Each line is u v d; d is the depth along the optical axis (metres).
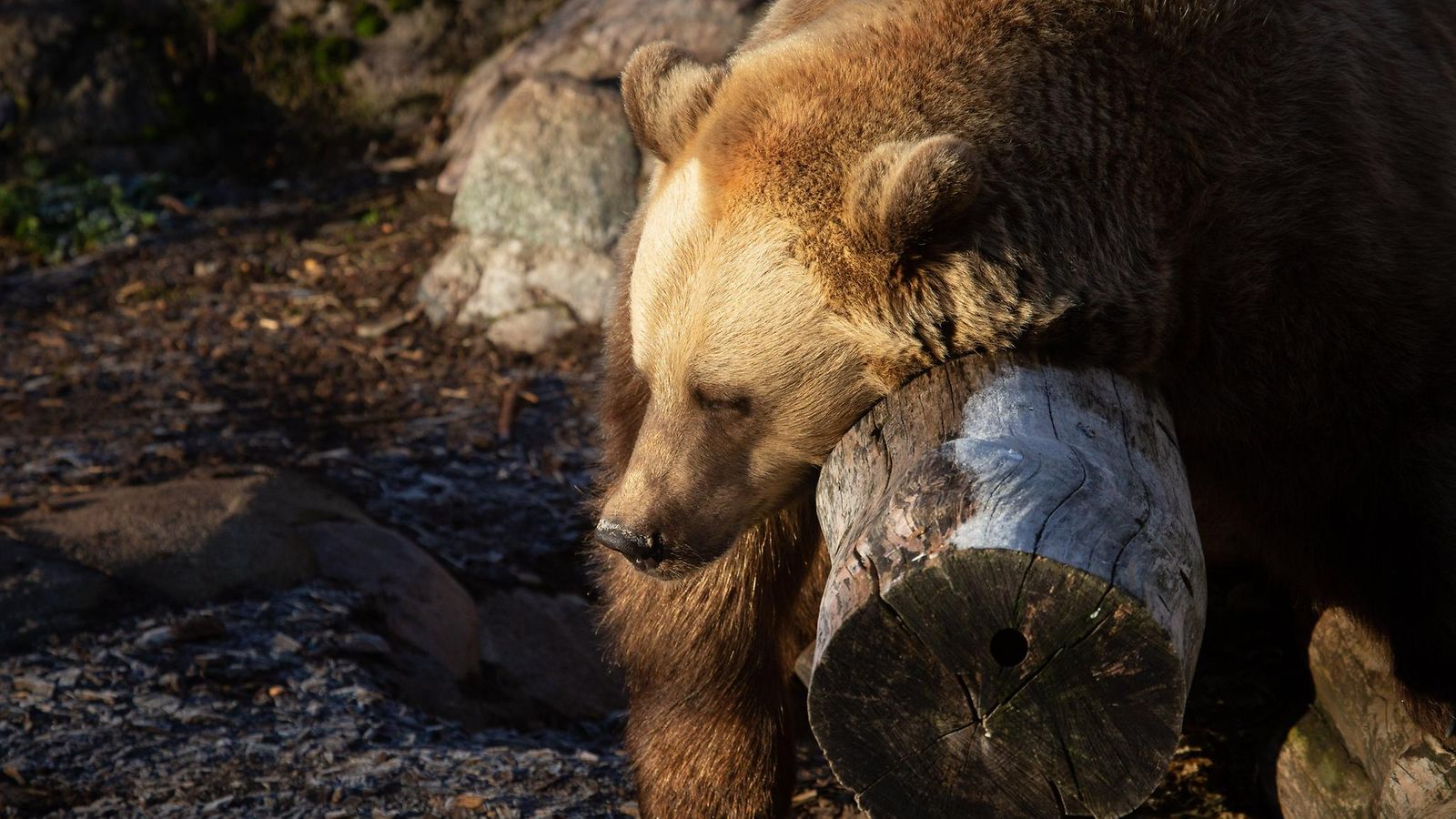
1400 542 5.99
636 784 7.59
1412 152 6.13
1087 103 5.71
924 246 5.45
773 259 5.65
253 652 9.76
